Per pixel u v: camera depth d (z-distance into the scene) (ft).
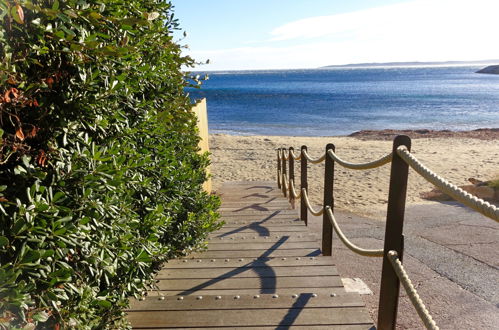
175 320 9.77
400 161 8.32
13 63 5.46
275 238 16.83
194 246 14.75
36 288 5.81
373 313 13.32
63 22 6.30
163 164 11.87
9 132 5.94
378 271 16.75
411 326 12.54
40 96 6.23
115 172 7.59
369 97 207.51
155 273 12.50
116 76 8.10
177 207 12.92
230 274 12.60
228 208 24.52
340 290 11.35
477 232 21.26
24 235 5.61
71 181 6.75
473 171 41.96
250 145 65.57
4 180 5.96
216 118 128.88
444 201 29.53
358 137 78.23
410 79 467.52
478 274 15.99
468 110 138.21
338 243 20.42
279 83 458.09
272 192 30.86
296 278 12.26
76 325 6.85
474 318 12.78
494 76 492.54
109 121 8.43
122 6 9.04
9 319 4.93
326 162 14.87
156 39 12.19
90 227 7.13
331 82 446.60
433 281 15.51
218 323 9.62
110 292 8.70
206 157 19.42
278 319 9.75
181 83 15.53
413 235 21.06
